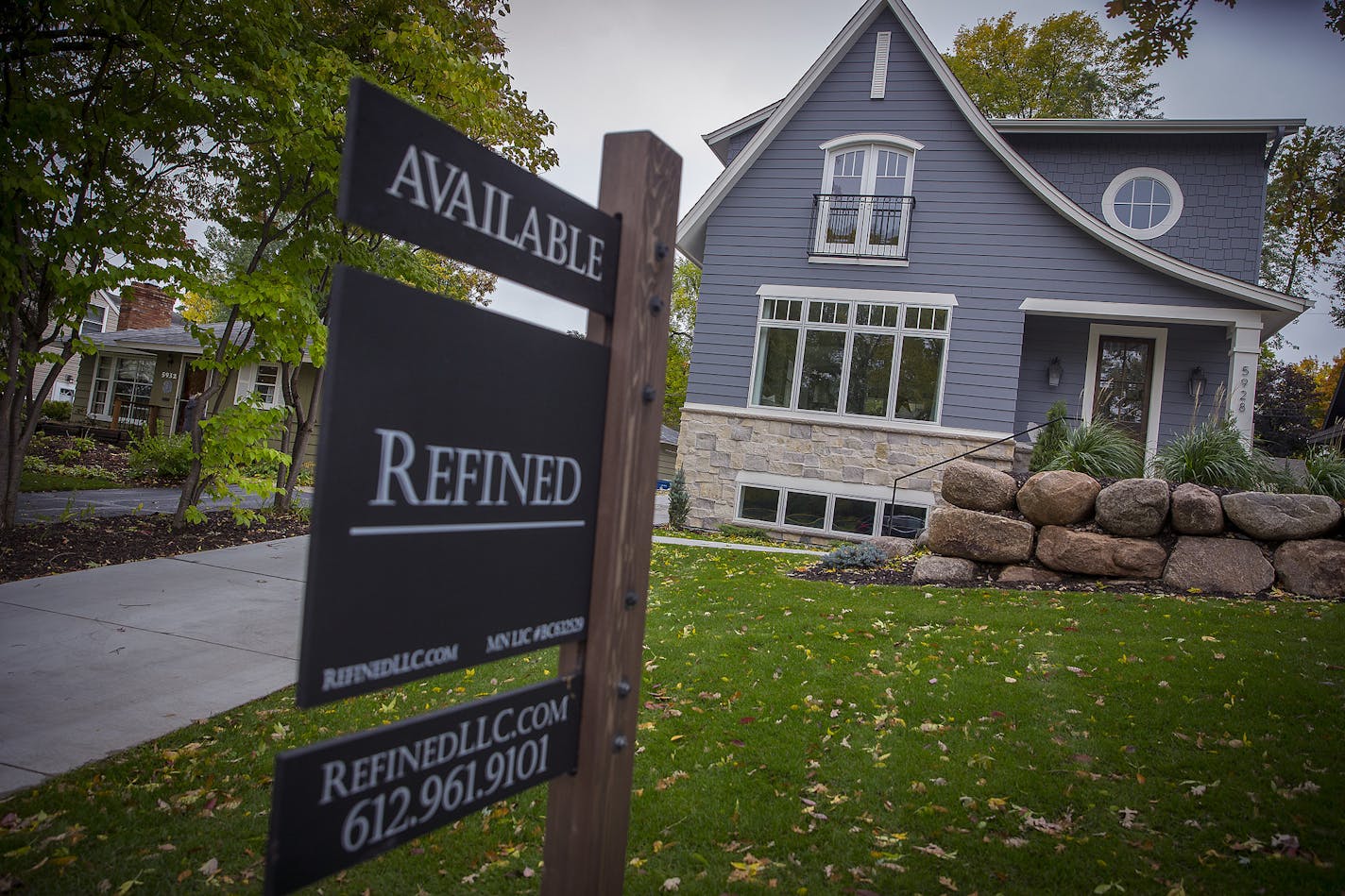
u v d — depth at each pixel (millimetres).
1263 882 2889
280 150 8375
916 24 12477
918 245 12492
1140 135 13469
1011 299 12102
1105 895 2857
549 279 1899
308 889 2959
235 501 8922
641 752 4055
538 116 10539
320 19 9805
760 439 12930
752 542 11789
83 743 3965
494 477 1775
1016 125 13500
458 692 5008
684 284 32281
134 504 11195
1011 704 4531
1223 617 6125
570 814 2047
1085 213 11672
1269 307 11094
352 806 1537
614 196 2123
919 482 12203
